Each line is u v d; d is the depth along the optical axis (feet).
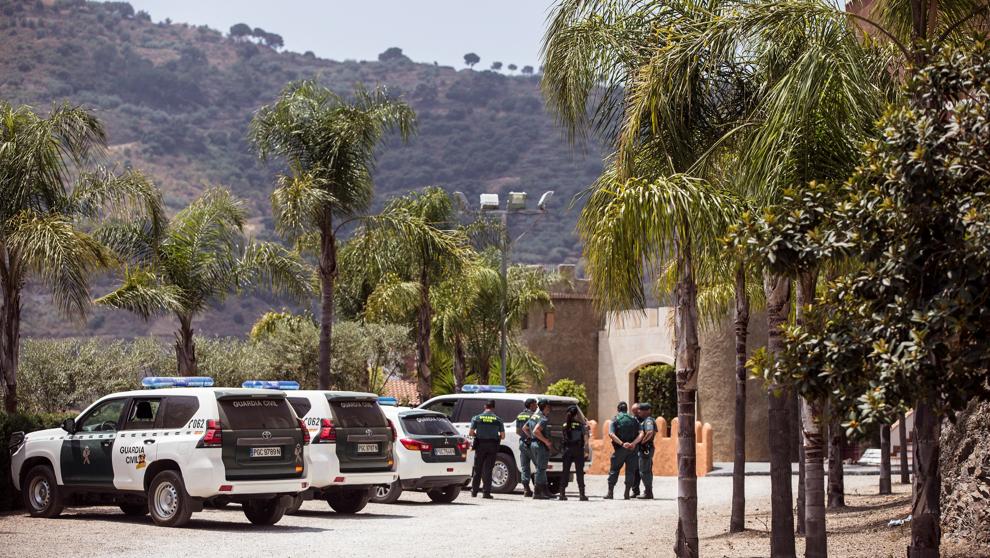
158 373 111.75
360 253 107.76
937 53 31.96
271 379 125.80
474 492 88.02
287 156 96.27
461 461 83.30
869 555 49.14
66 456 64.39
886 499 80.43
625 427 89.56
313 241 114.01
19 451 67.05
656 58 41.14
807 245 31.35
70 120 80.12
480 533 60.44
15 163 75.92
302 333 128.77
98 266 77.46
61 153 78.69
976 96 30.63
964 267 27.89
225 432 59.36
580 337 189.57
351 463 71.41
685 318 43.16
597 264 40.50
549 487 99.81
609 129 44.45
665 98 41.37
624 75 44.32
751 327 152.87
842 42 38.55
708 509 79.56
